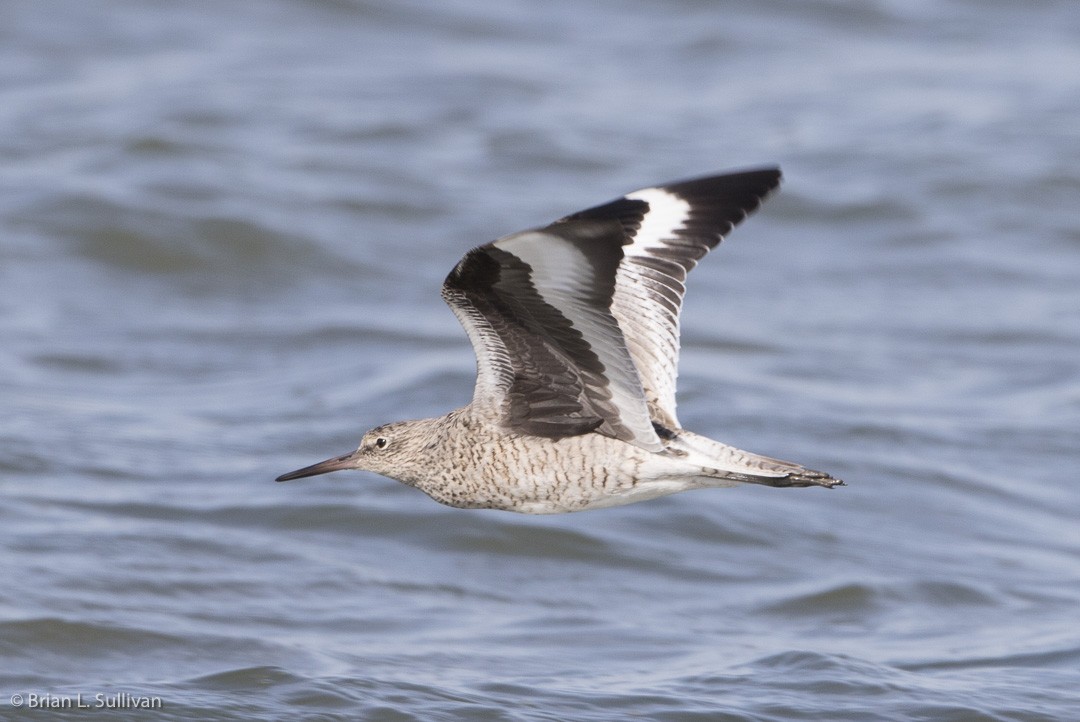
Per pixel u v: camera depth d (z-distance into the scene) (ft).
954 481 55.42
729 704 38.14
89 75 101.35
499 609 45.32
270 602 44.29
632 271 33.22
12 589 43.14
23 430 55.93
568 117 96.78
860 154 91.25
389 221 81.35
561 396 31.48
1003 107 99.40
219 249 76.95
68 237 76.84
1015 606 46.75
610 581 47.80
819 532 51.47
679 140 92.99
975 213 84.28
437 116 96.48
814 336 69.67
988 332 70.28
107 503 50.37
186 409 60.49
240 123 93.61
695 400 61.36
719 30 113.50
